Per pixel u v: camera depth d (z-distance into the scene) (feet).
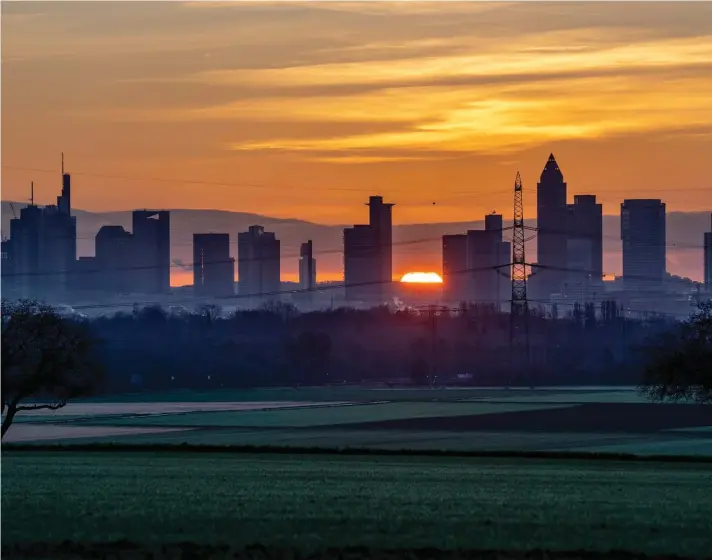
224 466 654.53
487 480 576.20
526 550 362.33
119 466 647.15
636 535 392.68
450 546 366.63
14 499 466.70
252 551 355.15
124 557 350.23
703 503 476.95
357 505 454.40
